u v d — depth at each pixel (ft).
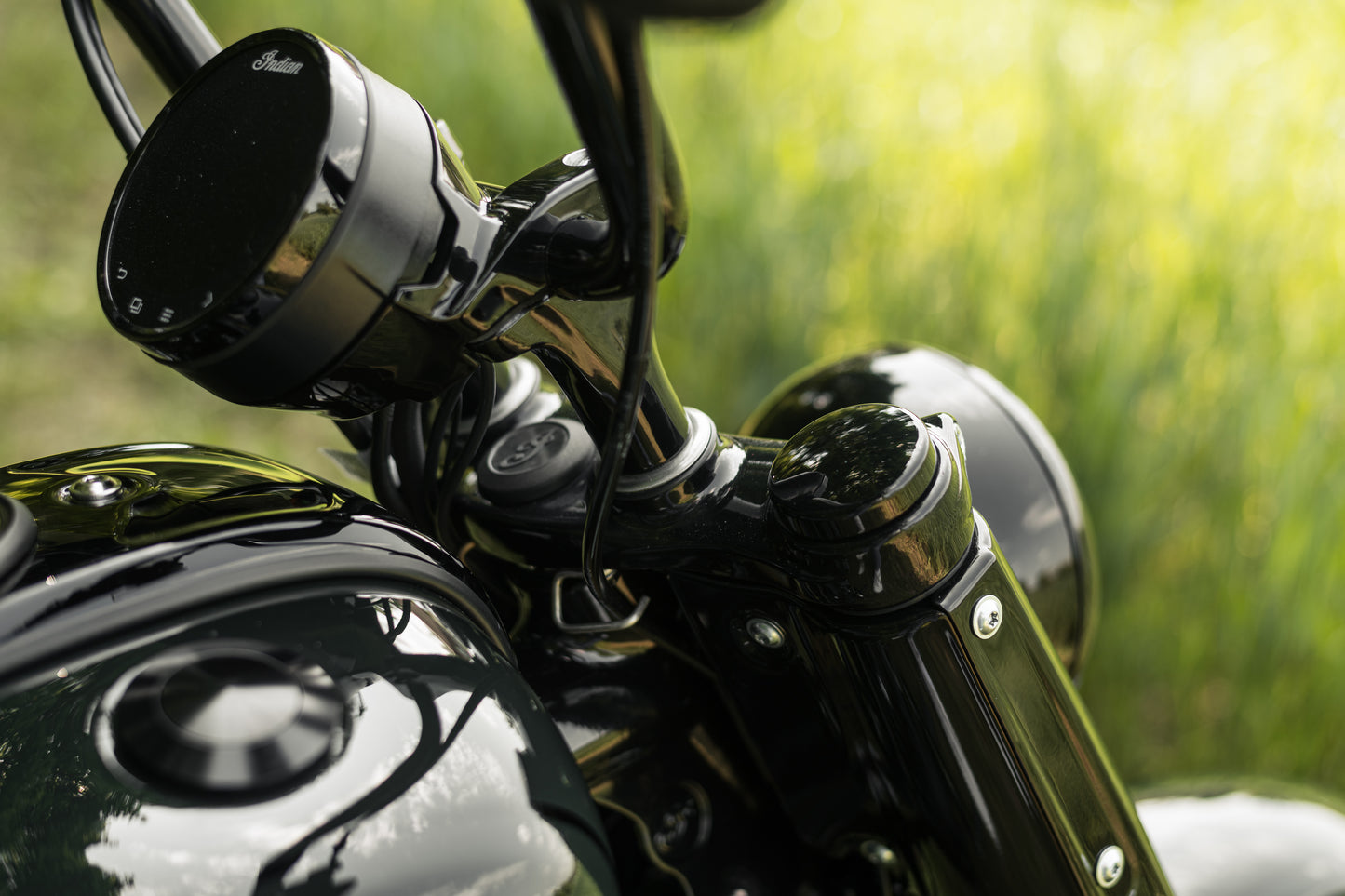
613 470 1.76
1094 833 2.06
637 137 1.37
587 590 2.29
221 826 1.44
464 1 10.88
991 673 1.92
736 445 2.14
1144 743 6.24
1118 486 5.88
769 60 8.87
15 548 1.65
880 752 2.06
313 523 1.82
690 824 2.42
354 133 1.63
